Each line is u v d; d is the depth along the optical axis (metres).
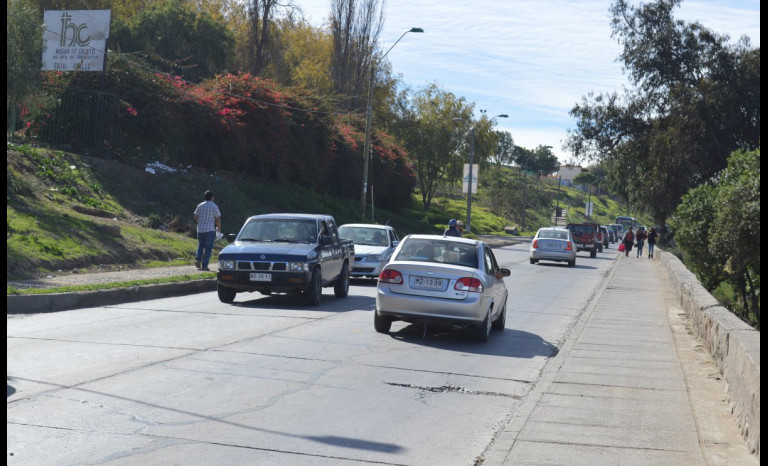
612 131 54.53
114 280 17.14
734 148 49.22
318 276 16.03
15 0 23.91
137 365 9.07
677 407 7.75
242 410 7.30
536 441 6.39
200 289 18.41
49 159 27.00
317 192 46.97
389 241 23.02
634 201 55.56
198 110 35.97
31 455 5.70
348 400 7.95
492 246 53.12
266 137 40.81
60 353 9.63
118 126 32.03
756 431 6.07
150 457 5.79
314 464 5.83
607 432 6.71
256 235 16.67
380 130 65.94
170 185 31.33
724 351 8.96
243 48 56.06
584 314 16.45
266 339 11.37
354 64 58.28
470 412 7.75
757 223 26.20
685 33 52.44
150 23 46.78
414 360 10.40
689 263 39.31
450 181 77.69
